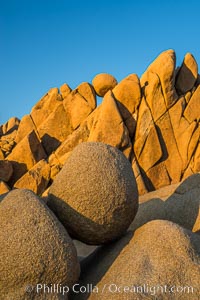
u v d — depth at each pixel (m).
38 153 22.38
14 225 4.96
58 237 5.02
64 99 23.77
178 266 5.16
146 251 5.40
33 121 24.83
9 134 27.42
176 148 20.52
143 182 19.56
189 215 7.78
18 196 5.28
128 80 21.00
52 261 4.89
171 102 20.64
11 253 4.82
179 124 20.62
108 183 5.66
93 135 20.14
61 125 23.47
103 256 5.99
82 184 5.63
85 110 23.03
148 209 8.41
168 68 20.36
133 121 20.75
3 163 21.41
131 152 20.33
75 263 5.16
